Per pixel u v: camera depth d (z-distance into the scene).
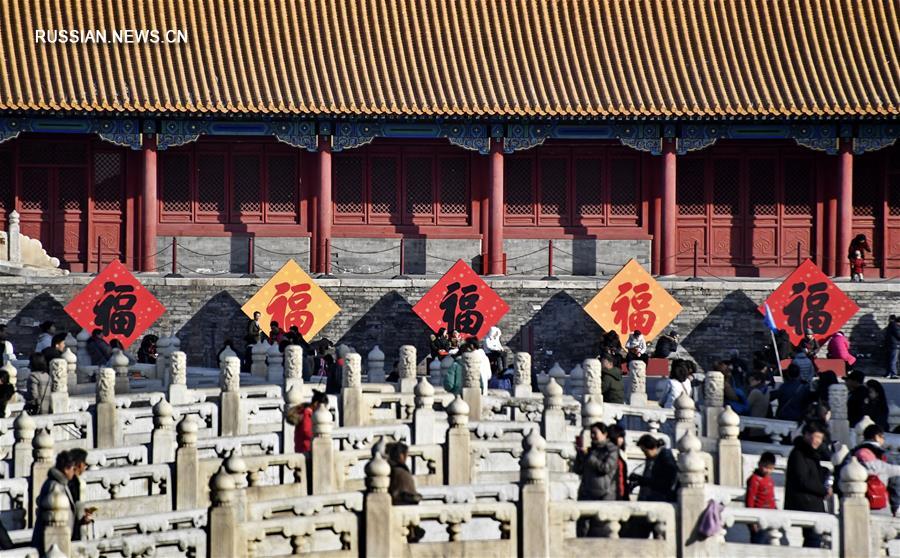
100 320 129.25
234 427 95.88
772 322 134.12
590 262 164.00
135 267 162.12
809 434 71.38
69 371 107.75
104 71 158.25
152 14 162.62
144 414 93.12
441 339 126.25
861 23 164.50
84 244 161.75
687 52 163.00
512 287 151.88
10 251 151.00
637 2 165.88
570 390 116.12
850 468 68.12
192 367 140.38
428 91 158.38
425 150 164.25
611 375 100.44
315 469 79.50
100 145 162.12
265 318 132.62
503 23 164.75
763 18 165.12
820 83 159.62
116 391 108.94
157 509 76.50
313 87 158.25
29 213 161.50
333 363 106.00
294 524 67.25
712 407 92.69
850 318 143.75
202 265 162.12
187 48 161.00
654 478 71.44
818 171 164.75
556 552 68.50
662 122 159.50
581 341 151.88
